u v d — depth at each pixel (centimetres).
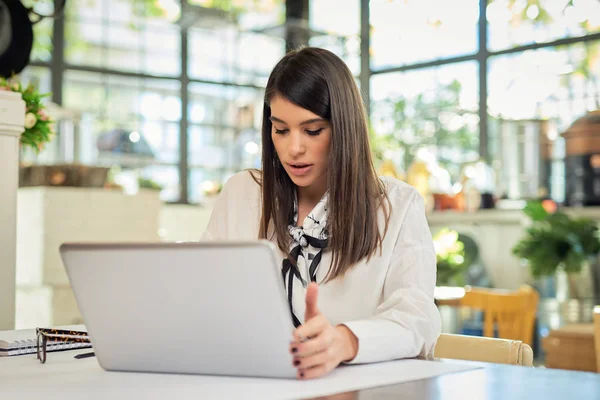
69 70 655
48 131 243
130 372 117
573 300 556
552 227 548
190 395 97
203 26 606
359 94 143
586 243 535
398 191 149
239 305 102
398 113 719
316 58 138
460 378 107
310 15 736
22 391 101
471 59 675
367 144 144
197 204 702
